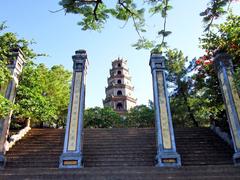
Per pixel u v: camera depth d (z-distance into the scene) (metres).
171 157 10.52
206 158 11.15
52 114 16.42
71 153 10.67
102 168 9.27
